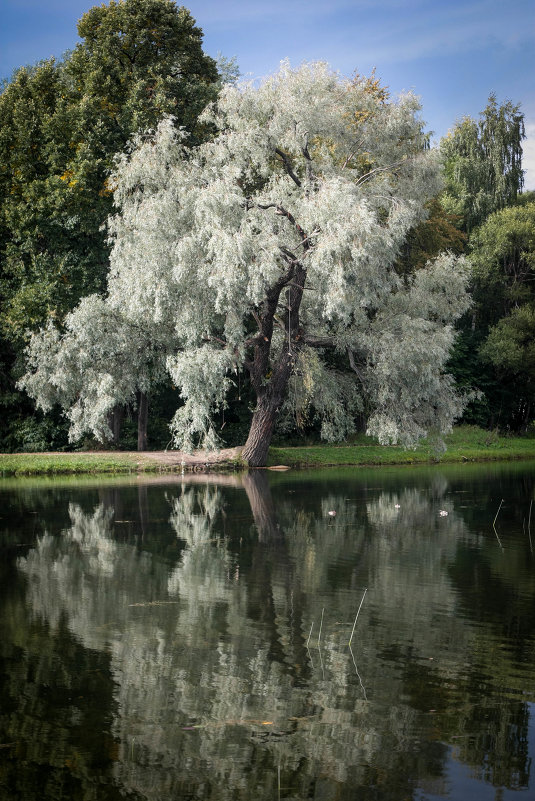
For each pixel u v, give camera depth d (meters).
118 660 7.59
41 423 33.12
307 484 24.28
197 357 23.78
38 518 17.09
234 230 22.00
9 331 30.48
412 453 34.81
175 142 25.39
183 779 5.24
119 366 27.62
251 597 10.02
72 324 26.47
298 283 25.67
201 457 29.83
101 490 22.64
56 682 7.01
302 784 5.21
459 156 53.78
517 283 49.03
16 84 31.91
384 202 25.11
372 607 9.49
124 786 5.21
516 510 18.33
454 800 4.99
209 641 8.16
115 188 27.47
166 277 23.70
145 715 6.29
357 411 30.05
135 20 30.12
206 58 32.78
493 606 9.51
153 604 9.70
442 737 5.88
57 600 9.91
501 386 48.84
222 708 6.41
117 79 30.30
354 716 6.20
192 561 12.39
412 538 14.55
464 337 48.72
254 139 24.73
